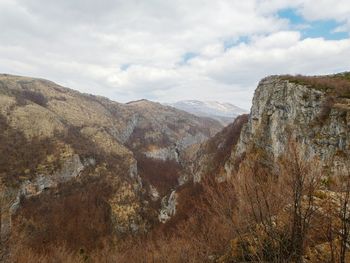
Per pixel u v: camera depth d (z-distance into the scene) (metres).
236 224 8.41
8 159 120.31
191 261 12.91
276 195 7.71
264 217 7.72
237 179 8.94
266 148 46.16
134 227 103.94
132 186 142.38
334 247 7.03
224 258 9.52
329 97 36.72
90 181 133.88
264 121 49.91
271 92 51.34
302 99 40.31
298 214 7.09
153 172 192.38
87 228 97.00
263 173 8.53
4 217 24.56
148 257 20.00
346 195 6.92
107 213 111.81
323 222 7.21
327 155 30.47
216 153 95.50
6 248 24.25
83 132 181.00
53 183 122.50
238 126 97.81
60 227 93.31
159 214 118.19
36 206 106.38
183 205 65.88
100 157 156.38
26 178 114.44
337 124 31.84
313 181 7.49
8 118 148.12
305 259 6.85
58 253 35.75
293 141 8.50
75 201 115.94
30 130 146.25
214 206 9.62
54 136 151.88
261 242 7.37
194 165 132.88
